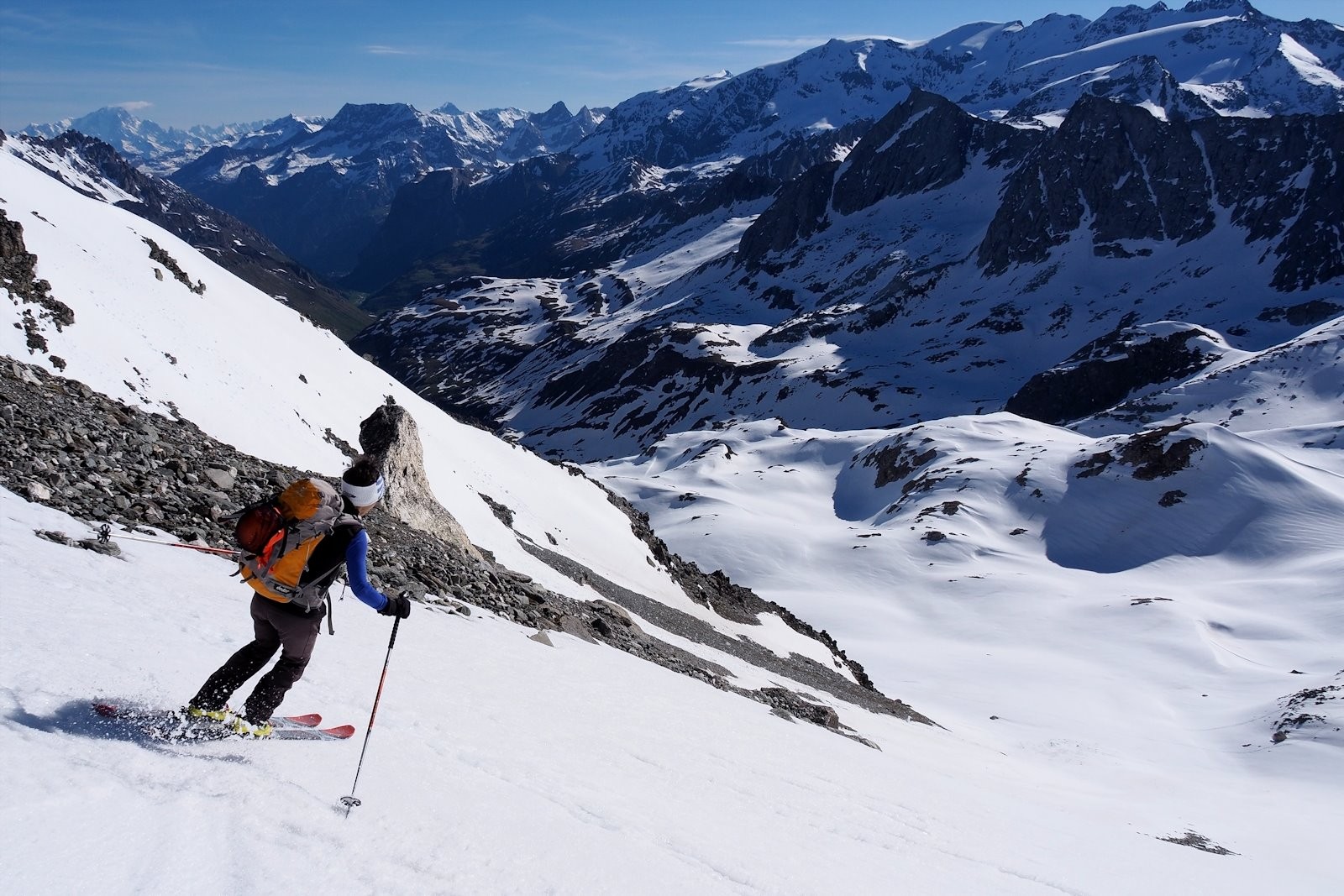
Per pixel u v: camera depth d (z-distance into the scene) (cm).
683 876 548
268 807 451
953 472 19825
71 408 1653
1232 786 7338
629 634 2606
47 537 850
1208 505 16812
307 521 554
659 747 970
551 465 6344
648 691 1420
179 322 3253
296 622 552
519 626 1628
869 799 1121
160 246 3731
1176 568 15512
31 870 321
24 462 1141
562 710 966
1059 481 18462
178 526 1224
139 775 437
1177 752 8631
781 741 1431
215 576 1007
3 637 545
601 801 659
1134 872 1260
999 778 3272
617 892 483
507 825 530
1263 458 17412
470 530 3291
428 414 5238
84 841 355
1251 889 1504
